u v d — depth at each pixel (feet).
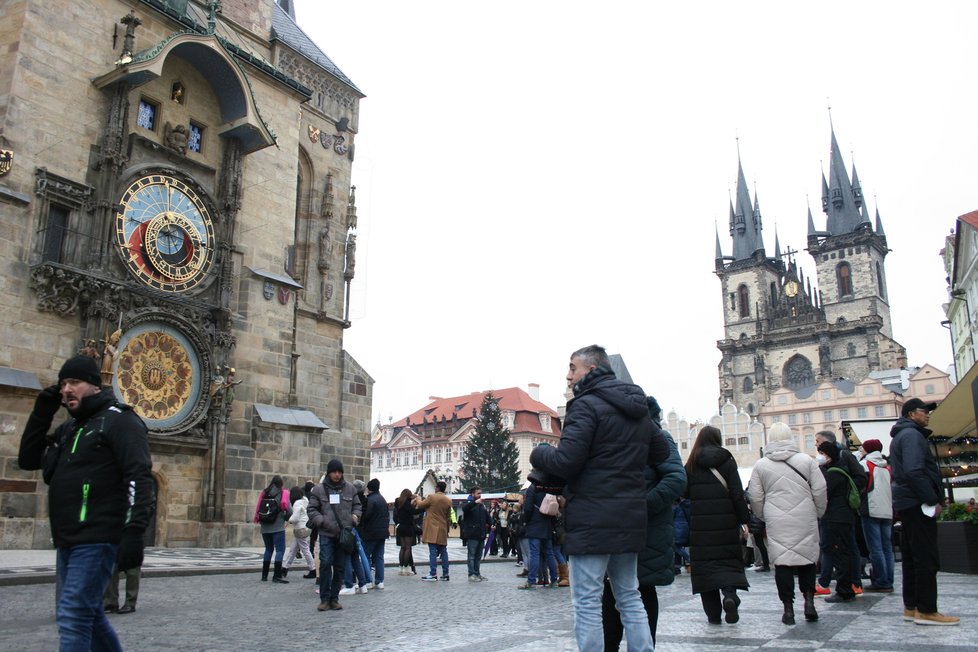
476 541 61.98
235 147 92.53
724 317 481.05
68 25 78.95
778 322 457.68
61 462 17.65
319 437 95.50
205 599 43.57
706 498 30.22
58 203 75.25
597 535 17.66
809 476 31.09
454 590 52.39
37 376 70.59
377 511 52.65
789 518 30.63
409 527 69.00
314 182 120.16
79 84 79.15
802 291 456.04
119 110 80.12
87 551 17.04
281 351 94.73
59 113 76.84
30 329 70.79
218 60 89.56
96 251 76.18
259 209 97.14
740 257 486.79
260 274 93.15
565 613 37.83
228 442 86.69
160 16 88.28
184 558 67.67
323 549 39.40
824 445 39.04
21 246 71.56
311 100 121.60
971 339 199.52
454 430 456.45
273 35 116.88
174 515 79.66
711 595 31.09
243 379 89.61
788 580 30.50
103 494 17.44
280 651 26.27
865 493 42.39
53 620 32.96
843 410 371.15
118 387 76.13
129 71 78.74
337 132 125.29
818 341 431.84
